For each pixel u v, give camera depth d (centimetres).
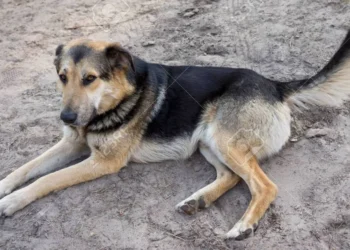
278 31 333
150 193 259
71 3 383
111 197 258
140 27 352
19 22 368
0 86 318
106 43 256
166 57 326
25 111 299
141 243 243
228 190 258
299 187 258
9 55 340
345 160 265
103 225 249
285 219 248
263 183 251
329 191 255
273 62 315
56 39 350
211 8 359
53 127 289
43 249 243
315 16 340
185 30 345
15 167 272
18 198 253
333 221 246
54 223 250
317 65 310
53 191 259
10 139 285
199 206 251
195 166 268
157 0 375
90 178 261
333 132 276
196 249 241
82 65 250
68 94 251
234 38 333
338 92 267
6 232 249
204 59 321
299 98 270
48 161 267
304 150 271
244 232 242
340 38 323
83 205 255
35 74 325
